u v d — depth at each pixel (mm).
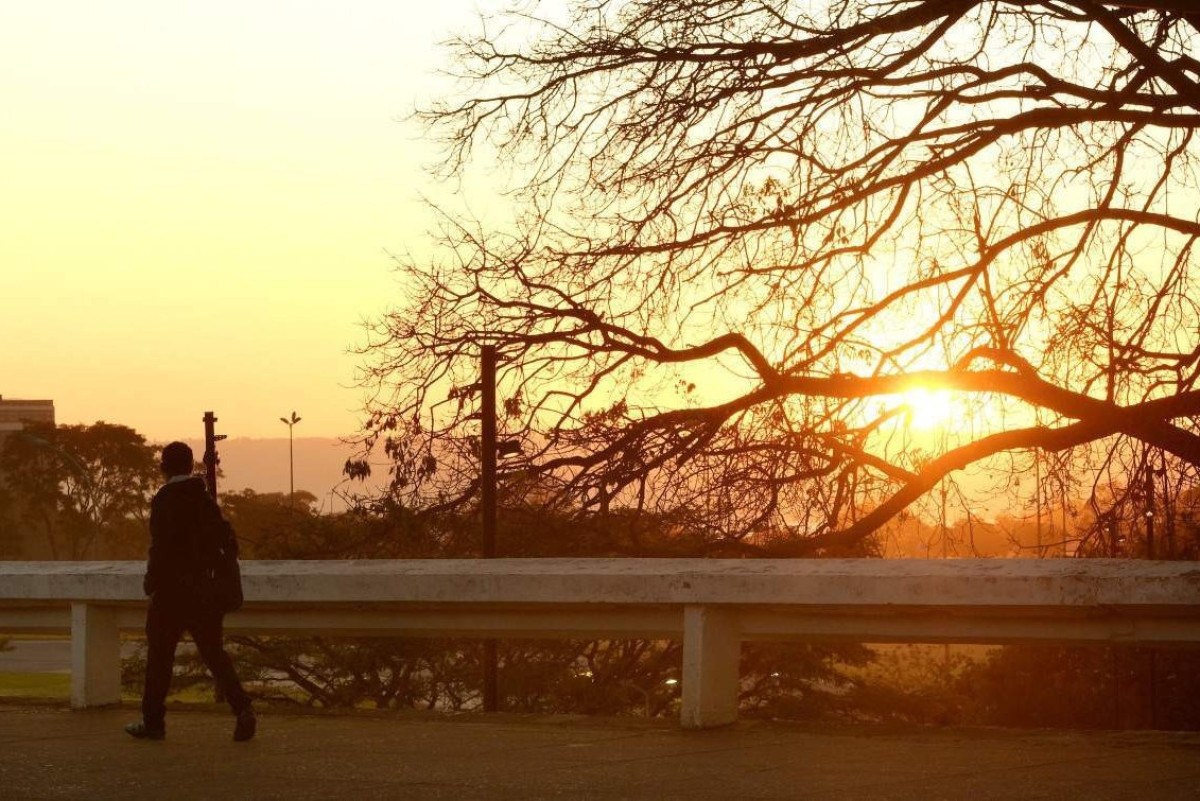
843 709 25812
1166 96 19812
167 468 9219
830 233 19781
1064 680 30250
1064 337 18906
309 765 7852
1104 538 18734
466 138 21453
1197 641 7836
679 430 20734
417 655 24297
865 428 20031
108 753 8398
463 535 21656
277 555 23688
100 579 10211
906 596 8133
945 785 6734
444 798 6781
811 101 19922
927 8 19406
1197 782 6660
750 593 8484
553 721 9328
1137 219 19594
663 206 20047
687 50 19938
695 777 7137
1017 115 19766
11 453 104625
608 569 9016
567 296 21062
